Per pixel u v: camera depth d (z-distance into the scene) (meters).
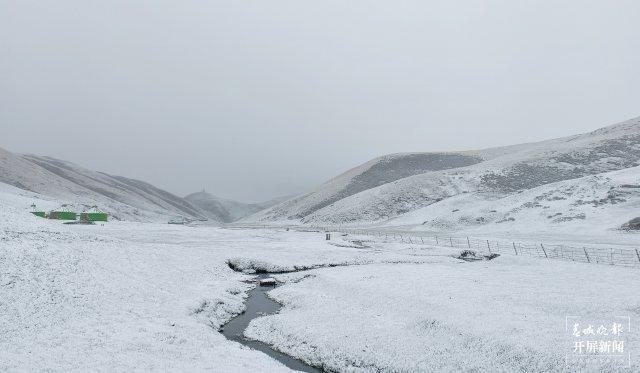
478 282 25.75
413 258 41.00
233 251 43.78
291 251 45.53
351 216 108.00
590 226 52.62
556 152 120.88
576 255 37.81
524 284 24.83
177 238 57.22
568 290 22.64
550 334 15.46
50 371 13.02
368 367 16.66
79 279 23.44
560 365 13.34
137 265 29.83
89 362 14.05
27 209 77.56
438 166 168.62
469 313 18.59
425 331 17.95
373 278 28.36
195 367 14.64
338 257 42.22
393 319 19.98
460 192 106.44
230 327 22.75
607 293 21.58
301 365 17.91
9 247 23.91
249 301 27.83
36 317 17.89
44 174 175.75
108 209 151.25
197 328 19.77
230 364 15.49
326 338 19.33
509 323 16.86
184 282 28.86
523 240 49.97
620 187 60.62
